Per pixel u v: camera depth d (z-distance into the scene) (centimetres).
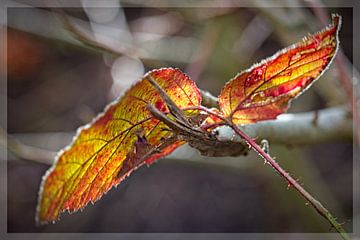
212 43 89
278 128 50
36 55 165
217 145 42
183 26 126
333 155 180
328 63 41
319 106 131
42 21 99
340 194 170
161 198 199
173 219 195
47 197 40
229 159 105
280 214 171
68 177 40
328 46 41
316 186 108
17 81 188
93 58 198
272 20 75
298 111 108
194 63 88
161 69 40
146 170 204
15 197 193
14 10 117
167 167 206
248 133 47
